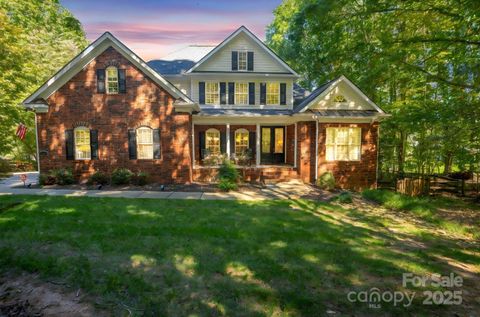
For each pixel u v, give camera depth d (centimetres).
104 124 1332
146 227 618
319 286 379
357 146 1456
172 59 1936
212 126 1834
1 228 593
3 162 1777
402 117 1187
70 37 2933
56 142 1324
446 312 328
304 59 2441
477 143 1091
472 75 962
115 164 1343
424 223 783
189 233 584
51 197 972
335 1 757
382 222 757
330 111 1427
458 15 798
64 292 354
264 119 1578
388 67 966
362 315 317
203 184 1342
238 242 537
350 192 1255
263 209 837
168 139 1352
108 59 1316
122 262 438
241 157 1655
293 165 1616
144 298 340
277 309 323
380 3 796
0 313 310
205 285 372
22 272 405
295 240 560
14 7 2267
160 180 1361
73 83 1314
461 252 542
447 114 967
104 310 318
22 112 1947
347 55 995
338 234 609
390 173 1739
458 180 1374
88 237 546
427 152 1480
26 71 1852
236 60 1708
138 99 1335
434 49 939
